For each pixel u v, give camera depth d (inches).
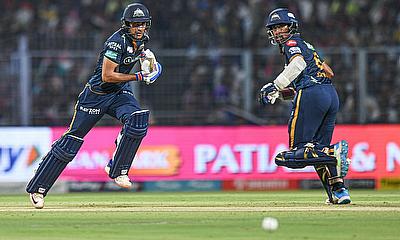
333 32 3048.7
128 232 967.0
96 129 2187.5
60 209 1315.2
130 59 1280.8
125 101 1309.1
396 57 2549.2
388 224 1051.9
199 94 2551.7
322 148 1325.0
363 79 2522.1
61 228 1013.2
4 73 2439.7
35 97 2498.8
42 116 2501.2
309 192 2018.9
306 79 1315.2
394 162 2236.7
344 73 2549.2
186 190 2201.0
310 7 3196.4
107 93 1295.5
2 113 2433.6
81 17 3159.5
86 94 1299.2
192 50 2731.3
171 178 2194.9
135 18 1252.5
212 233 954.1
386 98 2544.3
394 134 2241.6
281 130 2230.6
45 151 2166.6
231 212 1234.0
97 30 3122.5
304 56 1312.7
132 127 1289.4
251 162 2218.3
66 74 2536.9
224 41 2903.5
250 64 2539.4
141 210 1282.0
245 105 2529.5
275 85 1317.7
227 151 2217.0
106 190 2167.8
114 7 3171.8
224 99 2551.7
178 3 3176.7
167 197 1749.5
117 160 1311.5
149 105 2524.6
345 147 1301.7
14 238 909.2
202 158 2210.9
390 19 3196.4
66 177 2159.2
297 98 1317.7
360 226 1030.4
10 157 2154.3
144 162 2191.2
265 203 1457.9
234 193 1989.4
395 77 2549.2
